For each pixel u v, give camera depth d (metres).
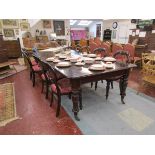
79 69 2.20
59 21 8.10
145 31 5.29
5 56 4.72
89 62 2.52
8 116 2.28
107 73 2.16
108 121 2.12
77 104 2.10
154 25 4.97
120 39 7.89
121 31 7.74
